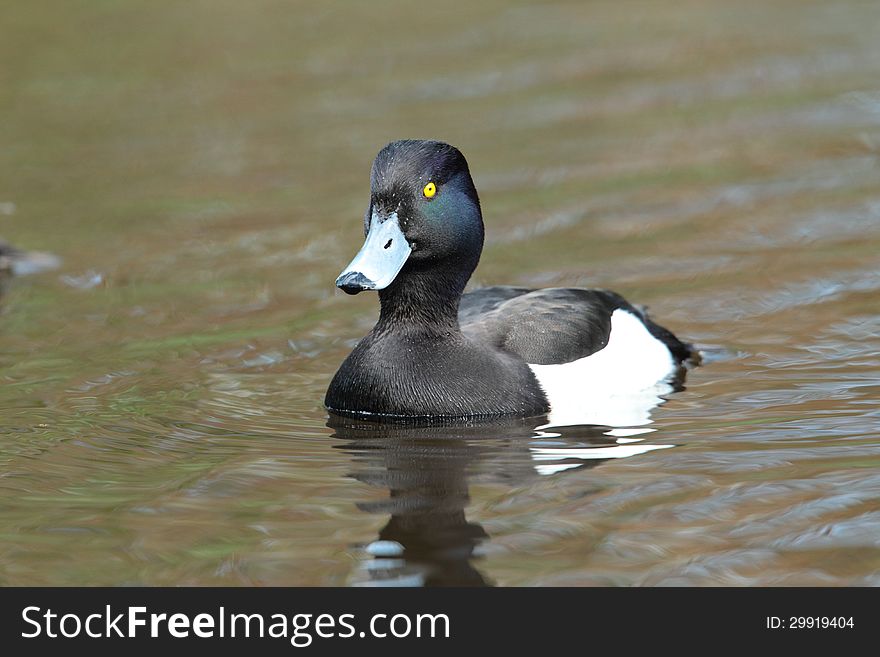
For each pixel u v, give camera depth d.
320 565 7.50
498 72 22.78
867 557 7.37
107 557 7.67
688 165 17.81
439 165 10.13
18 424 10.17
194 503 8.47
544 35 25.31
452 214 10.17
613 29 25.64
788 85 21.56
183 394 10.94
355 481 8.81
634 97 21.19
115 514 8.29
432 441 9.64
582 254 14.69
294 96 21.73
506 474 8.86
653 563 7.38
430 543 7.72
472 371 10.24
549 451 9.34
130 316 13.20
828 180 16.98
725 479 8.59
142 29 25.77
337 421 10.23
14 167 18.80
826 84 21.47
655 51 23.91
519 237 15.29
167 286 14.12
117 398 10.84
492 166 18.00
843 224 15.34
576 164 18.00
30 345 12.38
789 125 19.47
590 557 7.47
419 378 10.20
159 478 8.95
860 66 22.41
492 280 13.95
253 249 15.26
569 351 10.84
